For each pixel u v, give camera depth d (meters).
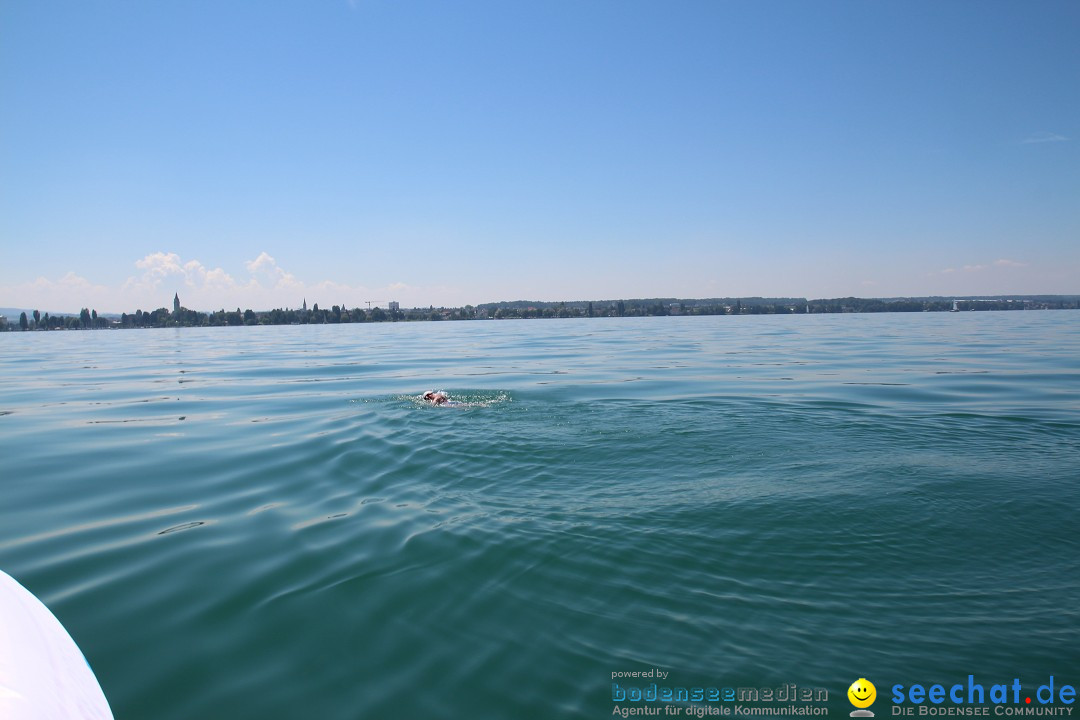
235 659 3.36
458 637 3.58
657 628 3.69
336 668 3.28
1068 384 13.38
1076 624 3.80
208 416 11.05
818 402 11.57
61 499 6.22
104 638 3.56
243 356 24.86
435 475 6.99
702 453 7.89
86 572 4.43
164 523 5.46
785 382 14.44
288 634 3.60
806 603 4.02
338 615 3.81
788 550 4.82
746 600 4.05
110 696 3.04
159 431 9.71
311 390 14.41
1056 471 6.94
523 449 8.16
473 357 22.69
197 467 7.44
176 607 3.92
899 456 7.68
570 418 10.31
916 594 4.16
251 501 6.11
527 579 4.29
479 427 9.63
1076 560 4.69
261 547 4.87
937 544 4.96
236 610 3.87
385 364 20.64
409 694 3.08
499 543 4.89
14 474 7.18
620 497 6.11
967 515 5.57
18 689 2.31
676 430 9.26
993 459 7.50
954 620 3.84
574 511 5.67
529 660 3.36
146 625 3.70
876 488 6.33
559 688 3.14
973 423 9.53
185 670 3.26
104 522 5.51
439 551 4.75
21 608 3.02
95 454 8.17
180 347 31.39
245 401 12.78
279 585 4.21
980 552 4.82
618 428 9.45
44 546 4.94
